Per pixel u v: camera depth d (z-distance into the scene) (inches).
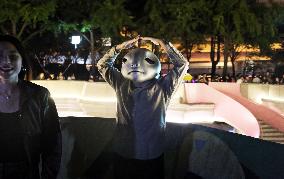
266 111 936.3
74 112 882.8
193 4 1144.8
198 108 853.2
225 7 1176.2
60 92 883.4
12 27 1194.6
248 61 1927.9
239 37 1189.7
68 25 1268.5
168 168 170.9
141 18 1240.2
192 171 162.7
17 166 121.6
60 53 1646.2
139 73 149.6
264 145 139.6
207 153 158.4
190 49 1579.7
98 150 181.2
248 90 985.5
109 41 1268.5
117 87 157.4
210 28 1239.5
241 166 146.4
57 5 1203.2
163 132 155.0
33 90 125.9
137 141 151.2
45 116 128.6
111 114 859.4
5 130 120.6
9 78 123.4
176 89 158.7
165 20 1219.2
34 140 124.8
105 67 162.7
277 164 134.4
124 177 154.3
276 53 1840.6
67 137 186.2
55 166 131.9
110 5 1135.6
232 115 859.4
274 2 1246.3
